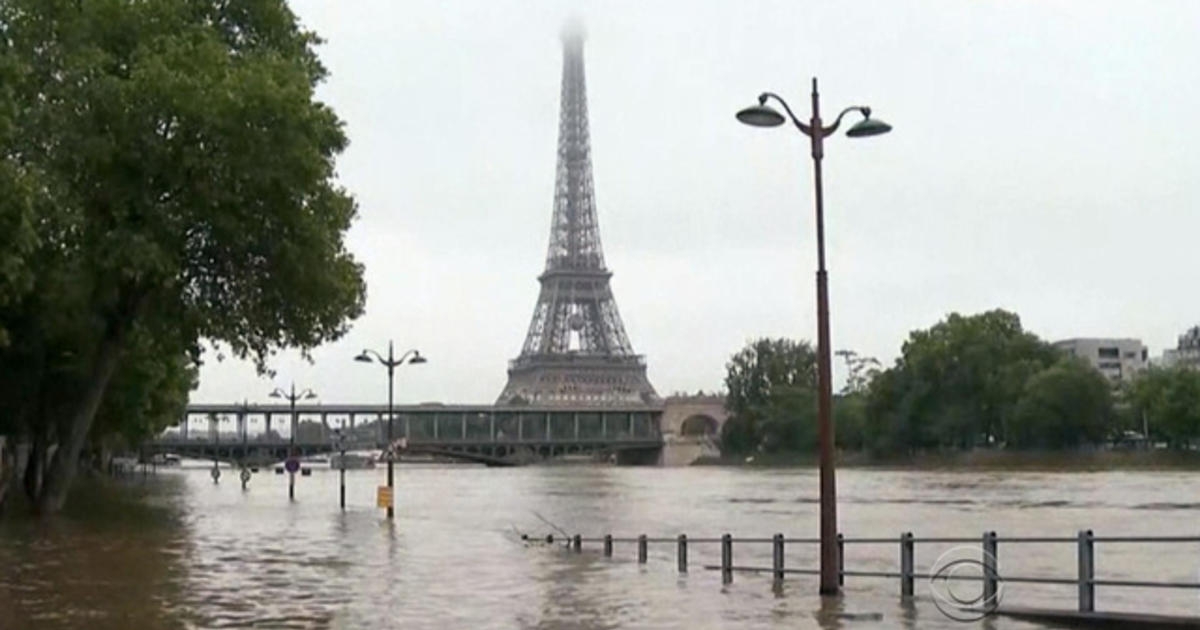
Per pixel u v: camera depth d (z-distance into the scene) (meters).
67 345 60.19
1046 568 42.69
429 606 28.75
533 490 129.25
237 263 58.75
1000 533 60.59
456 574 36.41
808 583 33.81
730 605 28.56
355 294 61.25
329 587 32.69
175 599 29.94
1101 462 182.50
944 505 89.69
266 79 53.72
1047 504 89.69
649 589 32.22
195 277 60.00
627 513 83.44
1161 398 181.00
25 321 56.50
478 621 26.12
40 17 55.06
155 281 56.16
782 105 30.08
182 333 62.16
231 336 61.44
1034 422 183.50
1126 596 34.19
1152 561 45.50
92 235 53.69
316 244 57.41
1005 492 111.94
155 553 42.47
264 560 40.47
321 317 60.06
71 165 52.84
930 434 199.25
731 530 65.56
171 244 54.69
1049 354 198.62
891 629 24.59
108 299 56.53
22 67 37.62
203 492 104.00
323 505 83.31
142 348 70.69
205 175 53.75
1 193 33.66
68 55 53.69
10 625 25.47
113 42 55.69
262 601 29.61
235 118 52.97
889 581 35.44
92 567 37.53
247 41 60.72
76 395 62.59
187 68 54.03
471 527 61.84
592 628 25.02
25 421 65.81
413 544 48.41
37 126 52.12
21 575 35.22
